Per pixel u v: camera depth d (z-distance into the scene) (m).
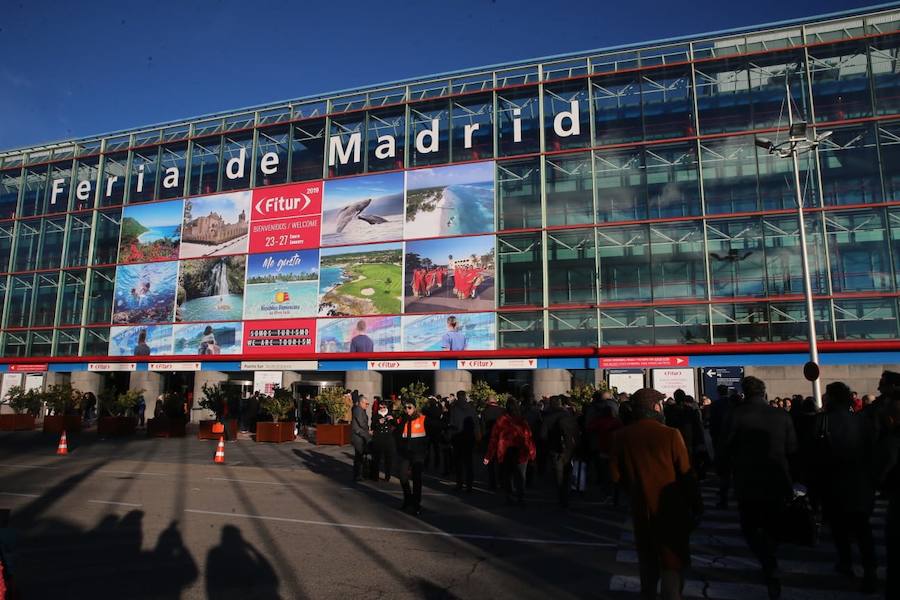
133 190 40.78
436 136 34.91
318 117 37.47
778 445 5.66
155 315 37.75
